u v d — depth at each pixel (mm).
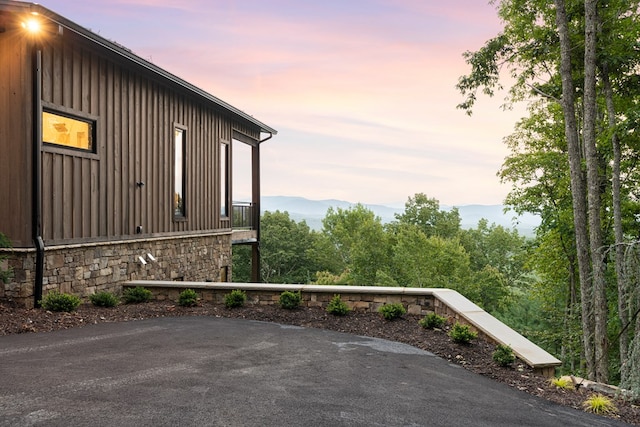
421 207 48188
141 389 3875
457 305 7105
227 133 13312
